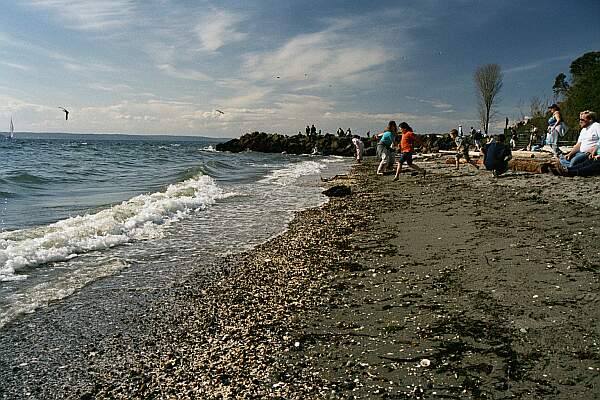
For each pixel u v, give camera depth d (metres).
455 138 23.09
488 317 4.70
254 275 6.94
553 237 7.44
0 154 40.47
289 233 10.05
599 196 10.52
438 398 3.45
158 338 4.80
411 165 20.14
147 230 10.17
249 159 48.12
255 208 13.73
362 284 6.25
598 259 6.08
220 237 9.65
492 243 7.50
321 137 74.12
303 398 3.57
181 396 3.70
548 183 13.50
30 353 4.48
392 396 3.52
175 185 17.23
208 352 4.46
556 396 3.30
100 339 4.78
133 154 48.19
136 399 3.69
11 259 7.06
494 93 59.31
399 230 9.55
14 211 11.85
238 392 3.71
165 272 7.10
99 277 6.78
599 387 3.36
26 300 5.79
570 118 40.03
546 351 3.91
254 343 4.61
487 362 3.85
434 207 11.99
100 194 15.70
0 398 3.73
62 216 11.19
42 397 3.75
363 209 12.98
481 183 15.76
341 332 4.74
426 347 4.24
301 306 5.57
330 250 8.36
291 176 25.64
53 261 7.52
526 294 5.15
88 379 4.02
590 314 4.50
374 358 4.13
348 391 3.63
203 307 5.66
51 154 42.94
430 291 5.68
